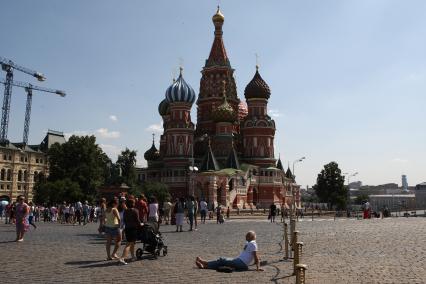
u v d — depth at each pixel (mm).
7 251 24625
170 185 120375
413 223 54000
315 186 169500
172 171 121812
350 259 21672
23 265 19484
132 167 85875
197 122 137500
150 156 155875
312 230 42156
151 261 21266
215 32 139250
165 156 126250
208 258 22562
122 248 26594
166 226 49625
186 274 17594
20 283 15375
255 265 20047
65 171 114875
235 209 106625
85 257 22312
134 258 21594
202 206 56500
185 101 127125
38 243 29250
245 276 17234
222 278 16766
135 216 20922
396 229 42625
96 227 48438
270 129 127312
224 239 33094
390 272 17859
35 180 155875
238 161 120750
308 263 20406
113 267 19234
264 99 130375
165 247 23312
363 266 19422
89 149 117312
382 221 60344
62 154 116562
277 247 27562
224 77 135125
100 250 25359
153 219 33156
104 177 117688
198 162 123562
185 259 22031
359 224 52438
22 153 149875
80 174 112938
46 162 160625
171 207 55062
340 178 163750
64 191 102562
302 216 95500
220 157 122000
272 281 16188
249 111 130500
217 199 107125
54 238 33094
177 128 124375
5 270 18094
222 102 131250
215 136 124562
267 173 123938
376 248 26250
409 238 32656
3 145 148125
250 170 119250
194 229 43375
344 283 15703
